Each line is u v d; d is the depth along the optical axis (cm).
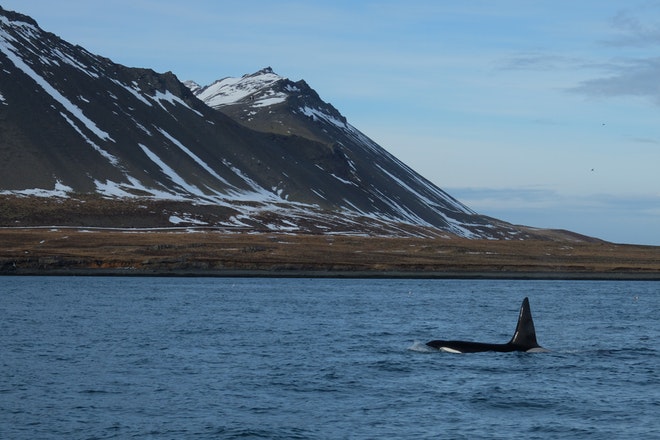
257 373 6331
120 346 8088
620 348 8088
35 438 4306
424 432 4444
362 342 8488
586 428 4547
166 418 4756
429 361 6931
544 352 7431
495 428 4538
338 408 5034
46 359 7119
